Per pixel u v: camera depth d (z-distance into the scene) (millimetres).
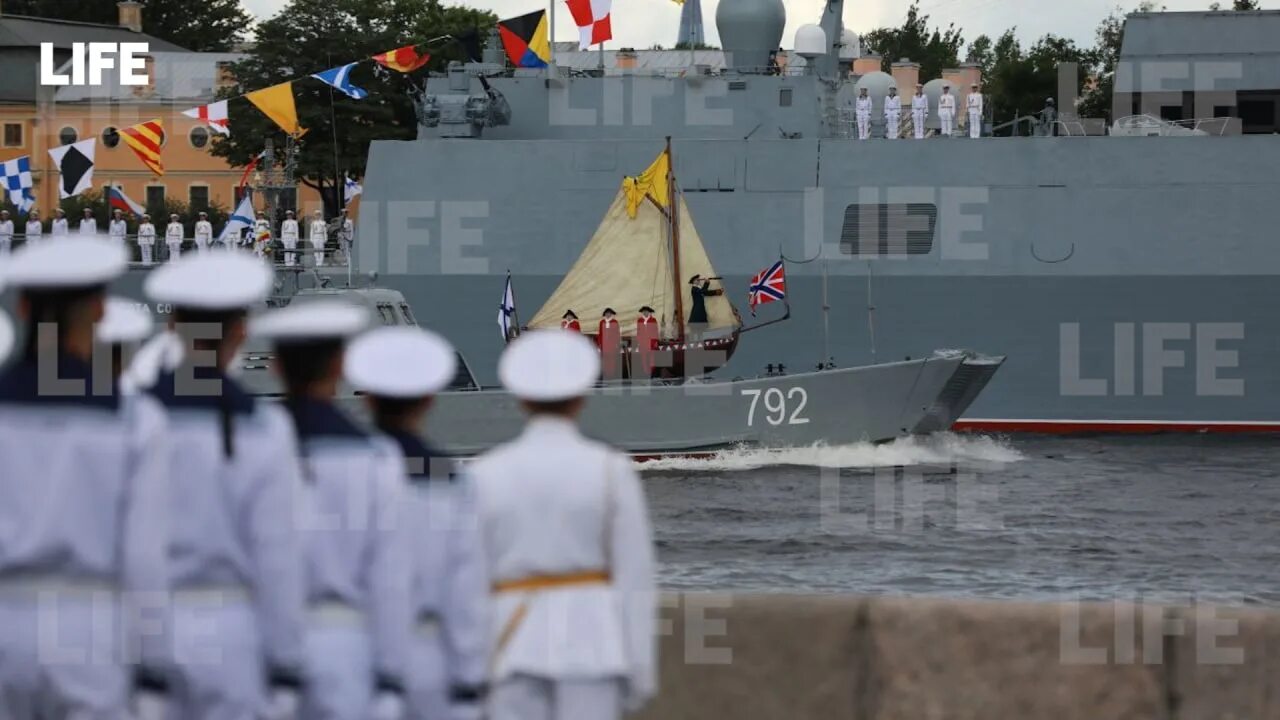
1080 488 117500
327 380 25016
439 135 154000
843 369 126500
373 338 25891
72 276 22188
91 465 21984
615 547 25312
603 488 25328
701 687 30094
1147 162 146000
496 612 25359
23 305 22500
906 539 99375
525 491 25266
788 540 99250
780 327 149500
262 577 23047
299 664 23281
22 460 22016
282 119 134000
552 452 25422
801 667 29938
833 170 148375
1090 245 147125
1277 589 86000
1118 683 29297
